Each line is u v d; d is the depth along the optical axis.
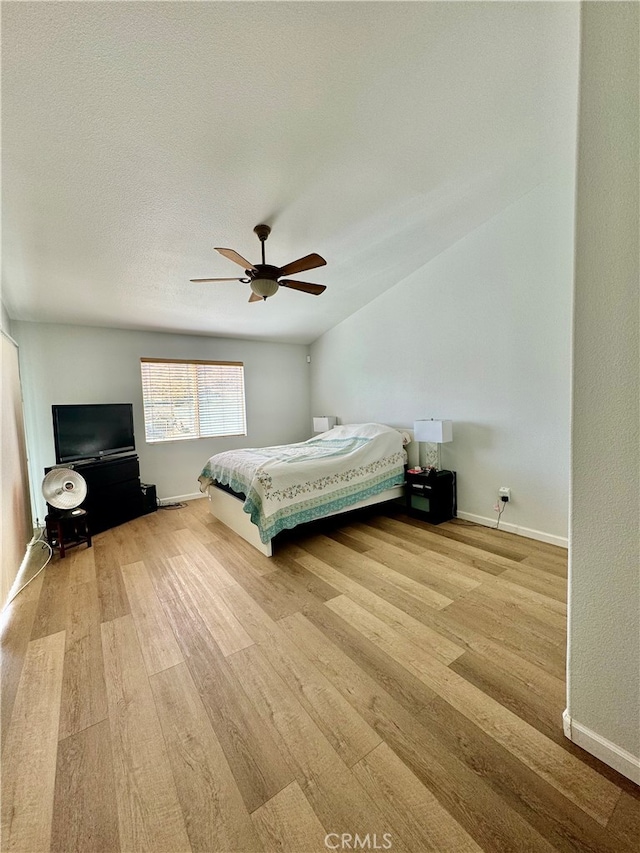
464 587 2.39
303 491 3.24
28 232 2.48
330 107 1.90
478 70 1.86
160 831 1.05
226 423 5.38
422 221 3.13
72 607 2.29
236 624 2.07
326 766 1.23
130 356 4.54
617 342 1.07
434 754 1.26
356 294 4.43
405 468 4.11
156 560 2.99
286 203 2.58
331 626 2.02
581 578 1.20
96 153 1.96
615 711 1.16
